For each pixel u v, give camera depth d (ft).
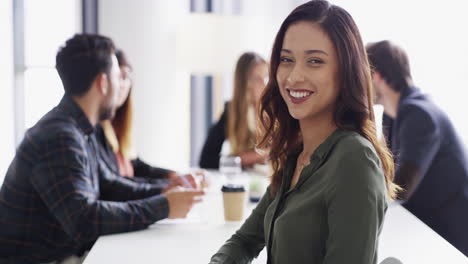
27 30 12.16
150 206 5.84
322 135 3.80
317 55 3.54
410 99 6.98
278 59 3.95
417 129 6.70
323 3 3.59
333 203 3.27
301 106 3.65
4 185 5.93
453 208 6.88
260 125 4.33
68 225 5.55
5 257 5.85
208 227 5.94
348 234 3.15
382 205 3.24
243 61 10.21
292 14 3.68
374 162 3.28
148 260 4.78
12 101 11.67
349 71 3.53
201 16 12.35
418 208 7.02
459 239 6.84
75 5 12.97
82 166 5.72
